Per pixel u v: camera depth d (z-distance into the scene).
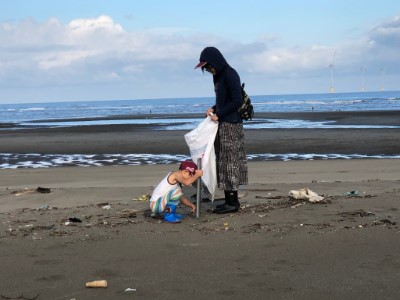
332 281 3.46
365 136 24.70
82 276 3.69
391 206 5.98
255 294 3.25
